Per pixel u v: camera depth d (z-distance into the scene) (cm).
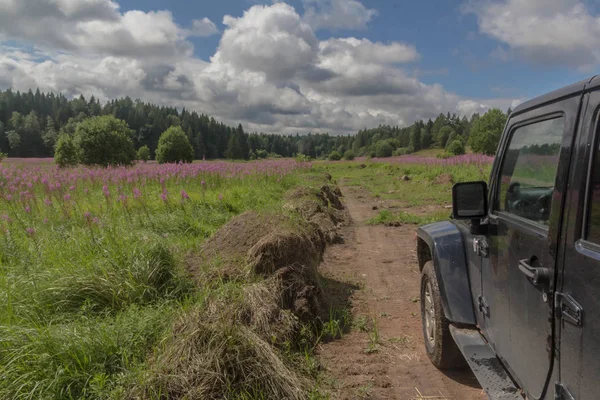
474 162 2578
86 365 324
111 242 555
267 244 482
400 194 1727
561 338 187
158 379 307
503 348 262
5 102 15900
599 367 158
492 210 286
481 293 304
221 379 309
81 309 413
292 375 339
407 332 449
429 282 374
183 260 548
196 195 1119
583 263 168
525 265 216
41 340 334
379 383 349
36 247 553
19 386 298
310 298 454
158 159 4059
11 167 1409
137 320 388
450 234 356
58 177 1189
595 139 173
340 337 436
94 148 3148
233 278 466
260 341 348
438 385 347
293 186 1567
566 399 184
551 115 217
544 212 214
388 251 810
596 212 166
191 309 396
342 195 1767
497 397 240
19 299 422
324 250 770
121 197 792
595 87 179
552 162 212
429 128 16525
